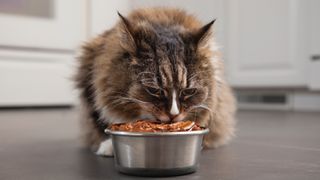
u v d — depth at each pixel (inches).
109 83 28.3
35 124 49.1
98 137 31.2
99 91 29.0
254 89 79.4
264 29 74.2
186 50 28.1
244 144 33.9
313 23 66.8
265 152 30.0
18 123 50.1
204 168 24.5
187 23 31.6
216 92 30.5
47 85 76.1
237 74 79.0
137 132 22.4
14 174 23.5
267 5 73.2
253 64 76.5
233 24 78.7
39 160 27.4
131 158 22.7
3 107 72.9
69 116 59.3
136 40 27.6
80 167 25.1
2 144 34.3
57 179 22.4
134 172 22.7
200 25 32.2
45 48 75.6
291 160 26.9
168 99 27.0
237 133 40.6
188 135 22.6
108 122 29.3
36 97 75.1
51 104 76.8
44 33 75.2
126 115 28.2
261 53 75.0
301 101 73.1
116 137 23.4
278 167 24.8
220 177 22.4
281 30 71.7
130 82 27.3
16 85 73.0
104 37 32.0
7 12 71.1
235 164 25.7
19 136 38.9
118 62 28.1
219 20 80.5
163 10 32.7
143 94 27.0
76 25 79.2
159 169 22.4
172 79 26.9
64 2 77.4
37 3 74.1
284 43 71.6
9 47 72.1
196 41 28.6
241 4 77.2
